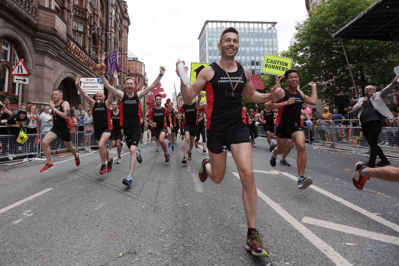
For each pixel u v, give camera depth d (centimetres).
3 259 192
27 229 248
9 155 689
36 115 819
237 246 209
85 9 2255
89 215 284
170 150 994
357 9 1495
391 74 1477
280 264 182
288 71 394
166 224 256
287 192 373
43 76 1432
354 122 823
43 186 421
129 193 373
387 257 189
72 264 184
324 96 1767
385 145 710
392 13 750
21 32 1273
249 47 7888
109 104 511
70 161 718
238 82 216
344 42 1528
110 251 203
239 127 215
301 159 367
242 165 203
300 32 1805
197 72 218
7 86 1237
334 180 451
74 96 1958
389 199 335
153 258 191
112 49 3481
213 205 315
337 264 181
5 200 345
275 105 287
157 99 688
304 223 256
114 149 1107
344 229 240
